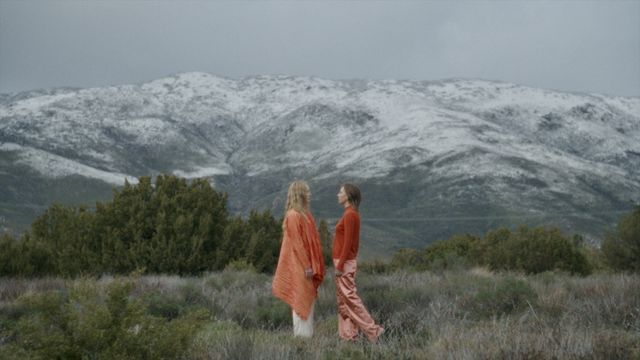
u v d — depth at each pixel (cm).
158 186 2200
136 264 1947
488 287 938
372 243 16750
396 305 893
